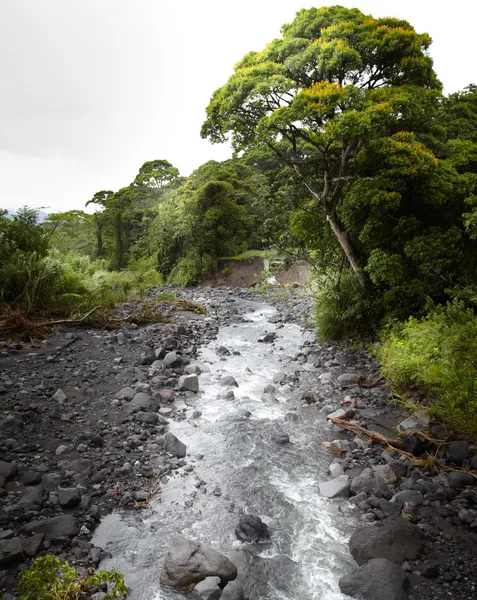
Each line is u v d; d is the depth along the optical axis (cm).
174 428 715
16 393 762
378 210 1068
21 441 612
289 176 1262
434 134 1170
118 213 4106
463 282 1028
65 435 646
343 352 1108
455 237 1016
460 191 1023
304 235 1323
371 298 1171
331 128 902
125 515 485
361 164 1122
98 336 1210
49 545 416
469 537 440
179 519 483
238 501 521
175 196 3894
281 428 723
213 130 1212
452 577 388
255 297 2431
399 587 367
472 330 796
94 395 805
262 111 1066
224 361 1112
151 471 573
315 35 1110
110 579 360
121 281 2186
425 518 471
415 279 1058
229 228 3288
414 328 904
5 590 357
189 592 376
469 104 1308
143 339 1215
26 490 491
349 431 705
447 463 575
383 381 882
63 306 1372
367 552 418
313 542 451
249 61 1145
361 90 968
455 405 665
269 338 1333
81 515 471
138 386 849
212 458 622
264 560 423
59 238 2211
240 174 3884
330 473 583
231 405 819
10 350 1002
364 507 503
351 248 1186
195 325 1498
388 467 562
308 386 918
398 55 1039
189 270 3116
